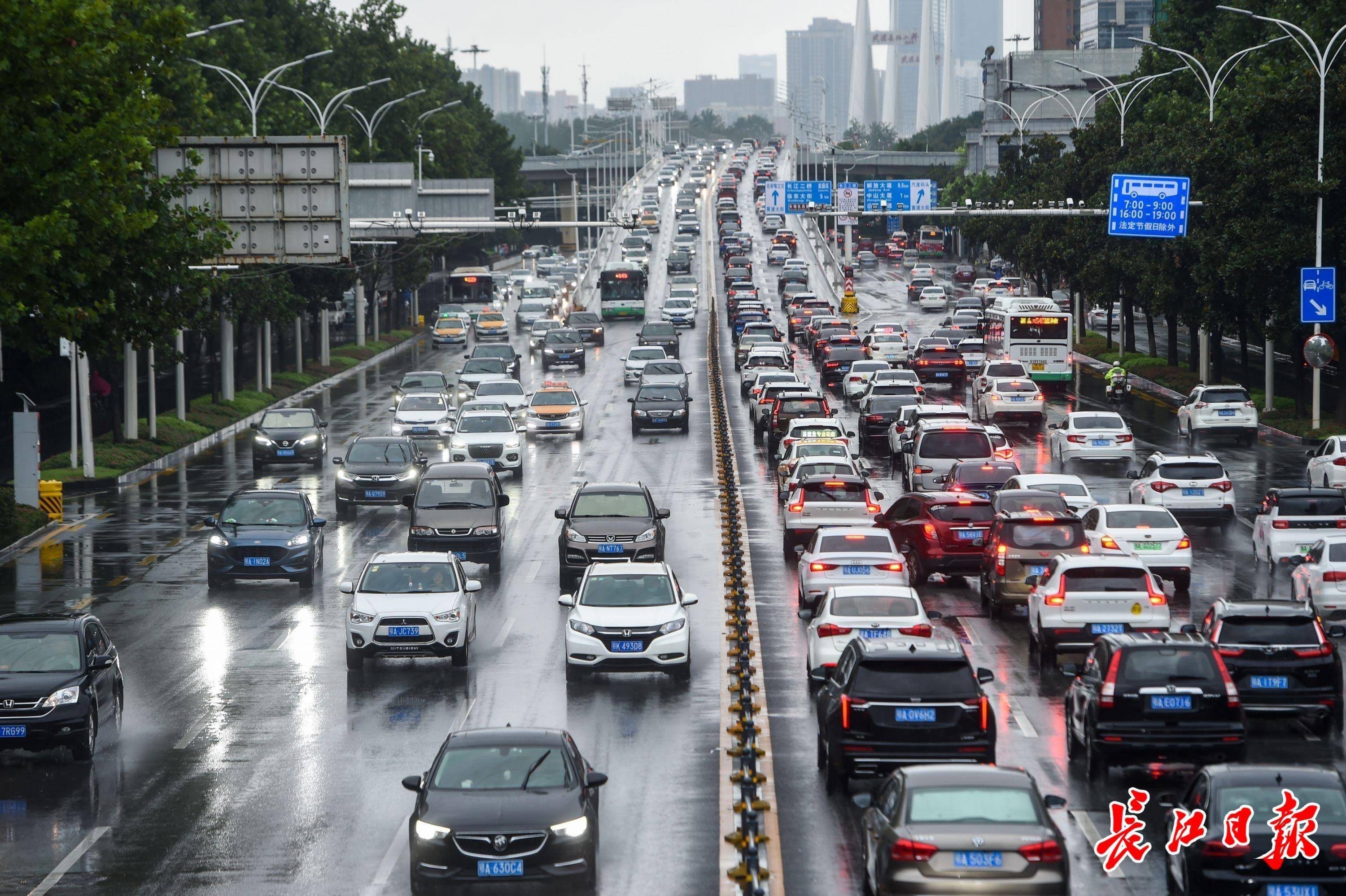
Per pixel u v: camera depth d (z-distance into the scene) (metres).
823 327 167.88
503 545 71.31
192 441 115.44
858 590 45.56
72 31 57.06
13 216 58.38
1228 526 76.81
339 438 115.88
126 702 45.88
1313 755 37.75
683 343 185.38
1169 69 174.00
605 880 29.77
